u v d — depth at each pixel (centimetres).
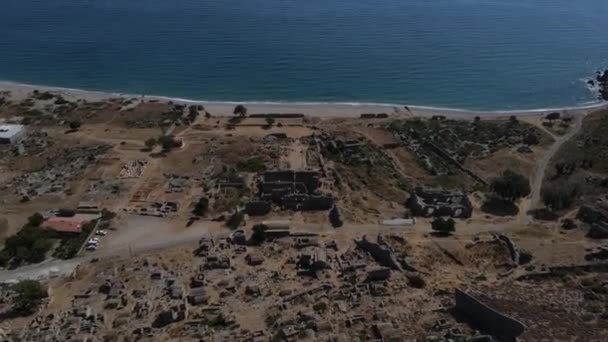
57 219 14838
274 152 18838
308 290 12125
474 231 14600
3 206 15800
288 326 10894
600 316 10956
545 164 18562
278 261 13338
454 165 18425
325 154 18712
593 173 17762
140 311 11525
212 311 11544
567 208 15762
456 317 11119
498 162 18588
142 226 14862
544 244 13938
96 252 13862
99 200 15988
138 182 16988
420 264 13088
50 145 19525
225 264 13112
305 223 14912
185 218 15200
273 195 15912
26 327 11144
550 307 11262
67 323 11181
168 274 12900
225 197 16112
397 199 16188
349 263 13112
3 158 18650
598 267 12838
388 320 11038
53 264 13475
